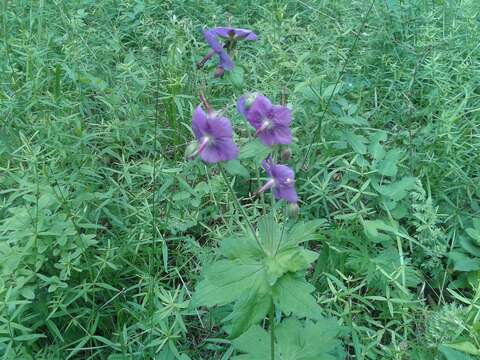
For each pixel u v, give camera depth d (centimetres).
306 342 28
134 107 42
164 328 28
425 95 45
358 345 28
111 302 31
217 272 23
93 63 46
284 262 23
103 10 52
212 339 29
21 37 48
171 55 45
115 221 33
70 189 37
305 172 38
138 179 38
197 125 22
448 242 35
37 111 42
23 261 29
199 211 36
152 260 33
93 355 28
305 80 41
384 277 31
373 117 44
